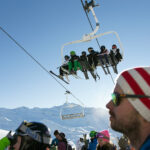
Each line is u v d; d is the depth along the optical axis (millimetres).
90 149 4805
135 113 872
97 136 3770
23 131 1527
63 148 5480
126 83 914
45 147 1548
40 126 1594
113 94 932
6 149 1571
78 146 7379
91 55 10805
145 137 838
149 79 883
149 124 843
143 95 867
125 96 897
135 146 869
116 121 933
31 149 1496
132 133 876
